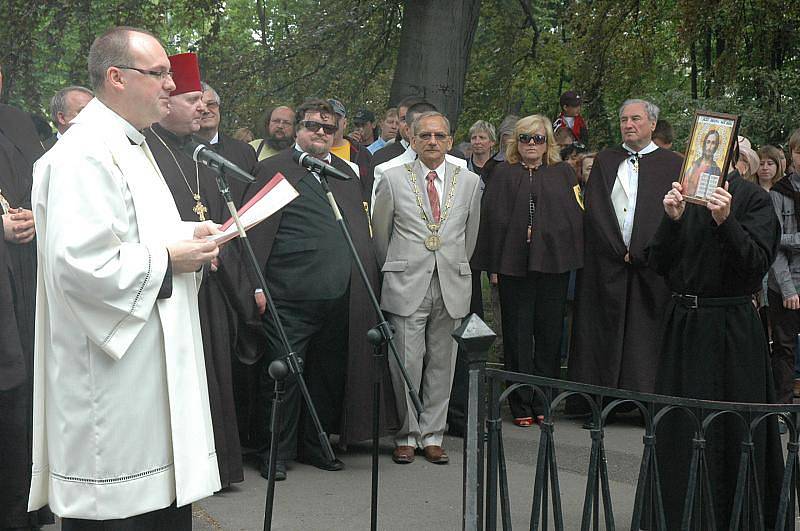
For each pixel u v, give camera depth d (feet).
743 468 12.73
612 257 23.77
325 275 19.49
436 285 20.30
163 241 10.73
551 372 24.14
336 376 20.39
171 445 10.73
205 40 46.55
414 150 20.84
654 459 11.94
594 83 52.01
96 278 9.99
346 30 46.57
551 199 23.50
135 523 10.64
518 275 23.40
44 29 44.45
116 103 10.84
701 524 13.64
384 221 20.53
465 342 9.78
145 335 10.53
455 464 20.26
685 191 14.51
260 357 19.66
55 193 10.23
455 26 34.01
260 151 23.44
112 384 10.36
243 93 47.83
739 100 49.90
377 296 20.53
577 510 17.47
